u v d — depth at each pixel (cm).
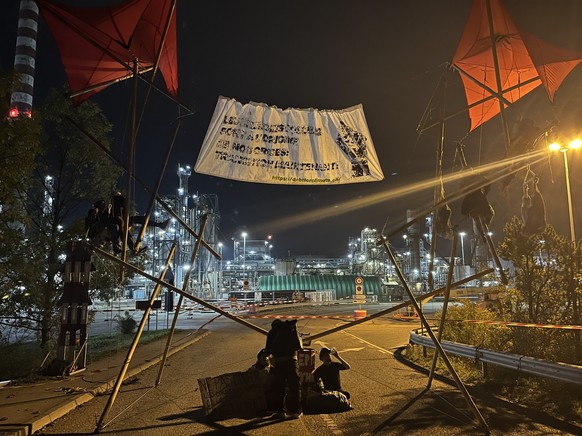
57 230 1504
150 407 830
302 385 809
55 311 1397
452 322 1335
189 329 2581
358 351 1598
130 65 790
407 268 8281
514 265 1125
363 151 813
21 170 1064
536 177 725
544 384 867
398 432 654
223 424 713
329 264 10662
